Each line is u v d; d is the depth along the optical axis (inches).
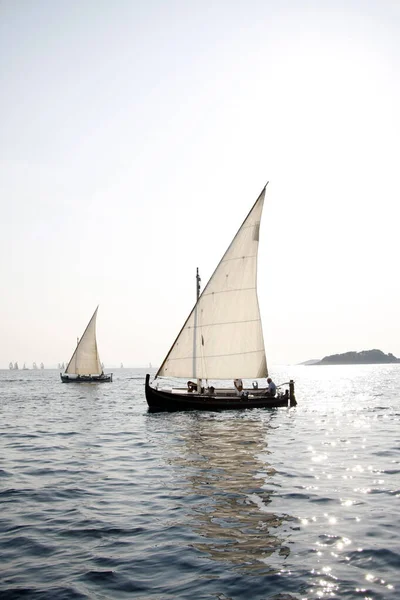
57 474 728.3
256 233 1497.3
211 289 1572.3
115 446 988.6
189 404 1631.4
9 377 7042.3
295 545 425.7
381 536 444.8
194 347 1598.2
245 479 677.3
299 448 942.4
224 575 369.1
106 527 482.0
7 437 1129.4
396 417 1552.7
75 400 2378.2
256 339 1530.5
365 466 765.9
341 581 355.3
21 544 438.6
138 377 6589.6
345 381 5305.1
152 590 347.3
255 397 1711.4
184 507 545.0
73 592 344.8
